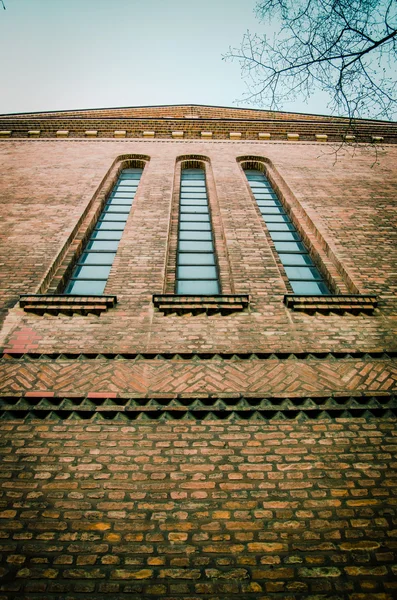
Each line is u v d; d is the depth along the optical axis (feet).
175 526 8.73
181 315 14.55
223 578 7.86
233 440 10.65
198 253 20.90
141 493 9.35
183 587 7.70
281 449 10.44
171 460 10.09
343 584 7.82
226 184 25.80
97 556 8.17
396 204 23.03
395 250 18.66
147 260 17.57
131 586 7.70
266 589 7.70
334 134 34.94
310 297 15.08
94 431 10.78
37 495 9.25
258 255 18.25
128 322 14.17
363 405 11.53
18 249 17.93
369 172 27.96
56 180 25.27
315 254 20.03
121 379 12.05
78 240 20.22
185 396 11.51
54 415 11.14
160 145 32.65
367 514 9.05
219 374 12.32
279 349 13.17
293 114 47.73
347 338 13.80
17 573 7.87
